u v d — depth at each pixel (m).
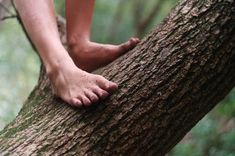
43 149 2.33
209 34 2.38
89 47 2.74
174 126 2.37
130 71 2.45
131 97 2.39
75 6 2.77
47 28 2.57
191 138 5.94
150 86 2.39
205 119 5.81
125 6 9.84
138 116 2.36
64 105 2.51
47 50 2.54
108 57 2.71
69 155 2.30
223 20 2.37
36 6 2.59
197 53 2.37
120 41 9.73
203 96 2.37
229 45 2.36
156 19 8.79
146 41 2.52
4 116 6.15
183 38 2.41
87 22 2.79
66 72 2.49
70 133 2.37
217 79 2.37
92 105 2.42
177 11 2.49
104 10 9.86
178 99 2.36
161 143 2.38
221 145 5.32
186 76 2.36
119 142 2.34
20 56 9.70
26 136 2.42
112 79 2.46
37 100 2.77
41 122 2.48
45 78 2.92
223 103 5.52
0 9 4.55
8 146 2.39
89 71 2.81
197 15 2.42
